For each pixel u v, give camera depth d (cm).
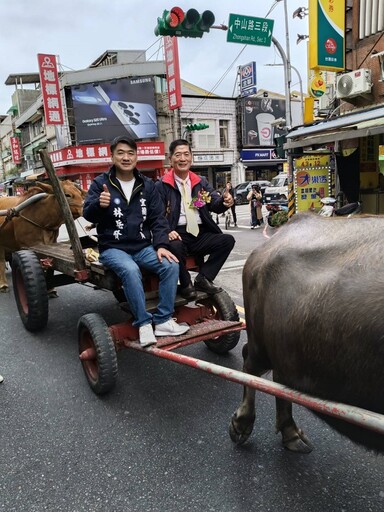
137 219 381
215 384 389
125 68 2862
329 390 195
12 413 356
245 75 2994
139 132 2922
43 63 2730
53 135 3450
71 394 383
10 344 505
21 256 506
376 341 171
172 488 263
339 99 1077
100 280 400
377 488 256
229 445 302
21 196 672
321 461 281
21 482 274
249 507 246
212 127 3319
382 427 163
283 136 1216
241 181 3456
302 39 1747
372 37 966
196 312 413
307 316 197
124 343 364
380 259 189
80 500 257
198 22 972
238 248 1103
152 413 346
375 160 1095
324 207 995
